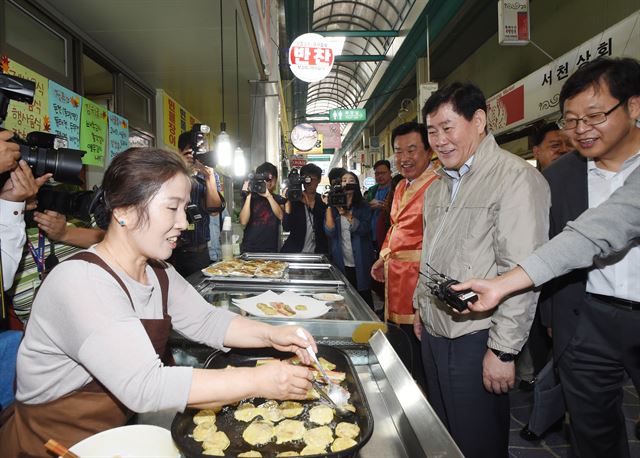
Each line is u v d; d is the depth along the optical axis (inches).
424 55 363.3
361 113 526.3
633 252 49.7
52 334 31.3
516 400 100.6
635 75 45.7
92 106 107.0
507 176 52.2
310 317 56.4
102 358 28.2
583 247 43.7
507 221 50.3
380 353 45.4
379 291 161.2
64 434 33.8
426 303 62.3
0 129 47.2
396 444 32.8
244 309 60.7
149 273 39.4
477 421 55.7
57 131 92.7
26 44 87.8
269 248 140.3
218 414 38.9
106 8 97.0
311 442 33.7
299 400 41.1
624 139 49.4
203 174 103.8
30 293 59.6
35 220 58.3
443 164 58.8
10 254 47.6
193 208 65.6
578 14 212.1
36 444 33.9
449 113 54.2
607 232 43.1
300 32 395.2
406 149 83.4
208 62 134.6
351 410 37.5
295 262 107.1
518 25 195.6
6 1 81.1
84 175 117.2
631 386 101.6
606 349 53.2
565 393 58.2
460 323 55.2
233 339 43.1
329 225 133.1
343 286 76.7
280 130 268.4
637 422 82.6
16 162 45.4
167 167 31.8
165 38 115.0
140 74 144.6
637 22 133.2
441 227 59.8
